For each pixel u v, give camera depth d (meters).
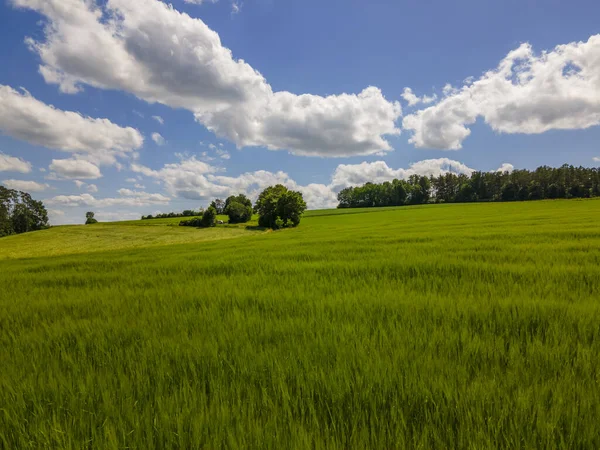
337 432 1.76
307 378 2.26
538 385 2.05
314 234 28.72
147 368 2.59
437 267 6.53
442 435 1.72
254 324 3.59
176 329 3.59
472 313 3.60
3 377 2.53
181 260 10.78
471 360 2.48
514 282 5.15
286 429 1.75
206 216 76.00
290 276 6.65
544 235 12.80
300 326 3.41
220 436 1.70
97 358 2.86
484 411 1.82
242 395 2.14
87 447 1.73
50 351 3.15
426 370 2.28
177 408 1.93
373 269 6.88
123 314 4.35
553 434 1.63
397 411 1.85
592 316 3.24
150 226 77.69
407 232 20.38
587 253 7.59
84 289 6.48
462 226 24.16
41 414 2.00
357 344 2.78
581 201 77.38
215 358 2.66
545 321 3.27
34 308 4.96
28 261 15.06
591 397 1.85
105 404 2.04
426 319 3.49
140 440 1.76
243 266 8.45
